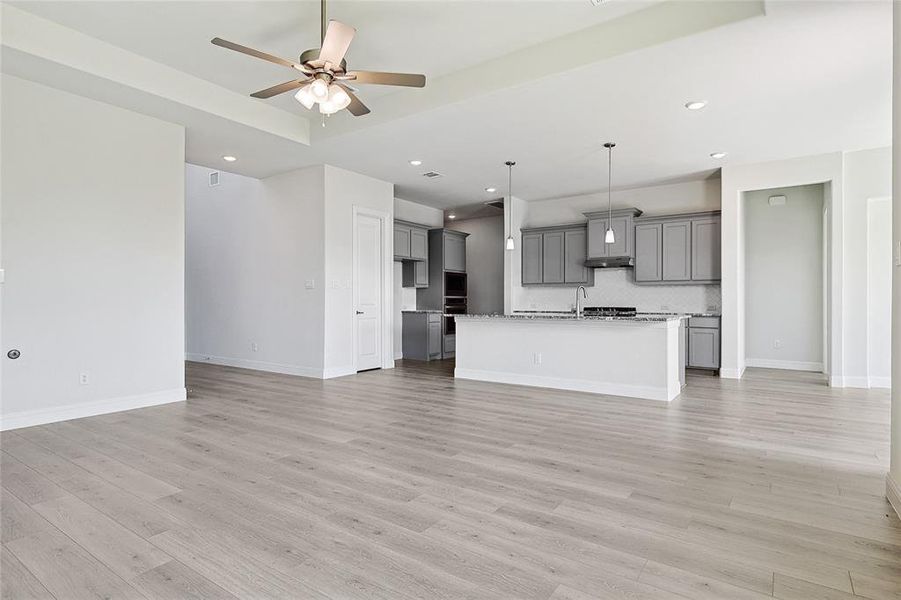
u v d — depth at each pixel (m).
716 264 6.73
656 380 4.93
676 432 3.74
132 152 4.46
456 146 5.44
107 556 1.96
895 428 2.44
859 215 5.56
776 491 2.61
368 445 3.41
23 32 3.35
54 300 4.00
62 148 4.02
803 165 5.78
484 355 6.08
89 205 4.20
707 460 3.10
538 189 7.58
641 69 3.59
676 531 2.17
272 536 2.12
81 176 4.14
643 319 4.94
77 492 2.59
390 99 4.68
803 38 3.15
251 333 7.04
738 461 3.08
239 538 2.11
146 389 4.60
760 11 2.93
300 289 6.45
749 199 7.17
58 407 4.03
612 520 2.28
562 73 3.66
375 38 3.66
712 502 2.47
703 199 7.04
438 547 2.03
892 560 1.92
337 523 2.25
